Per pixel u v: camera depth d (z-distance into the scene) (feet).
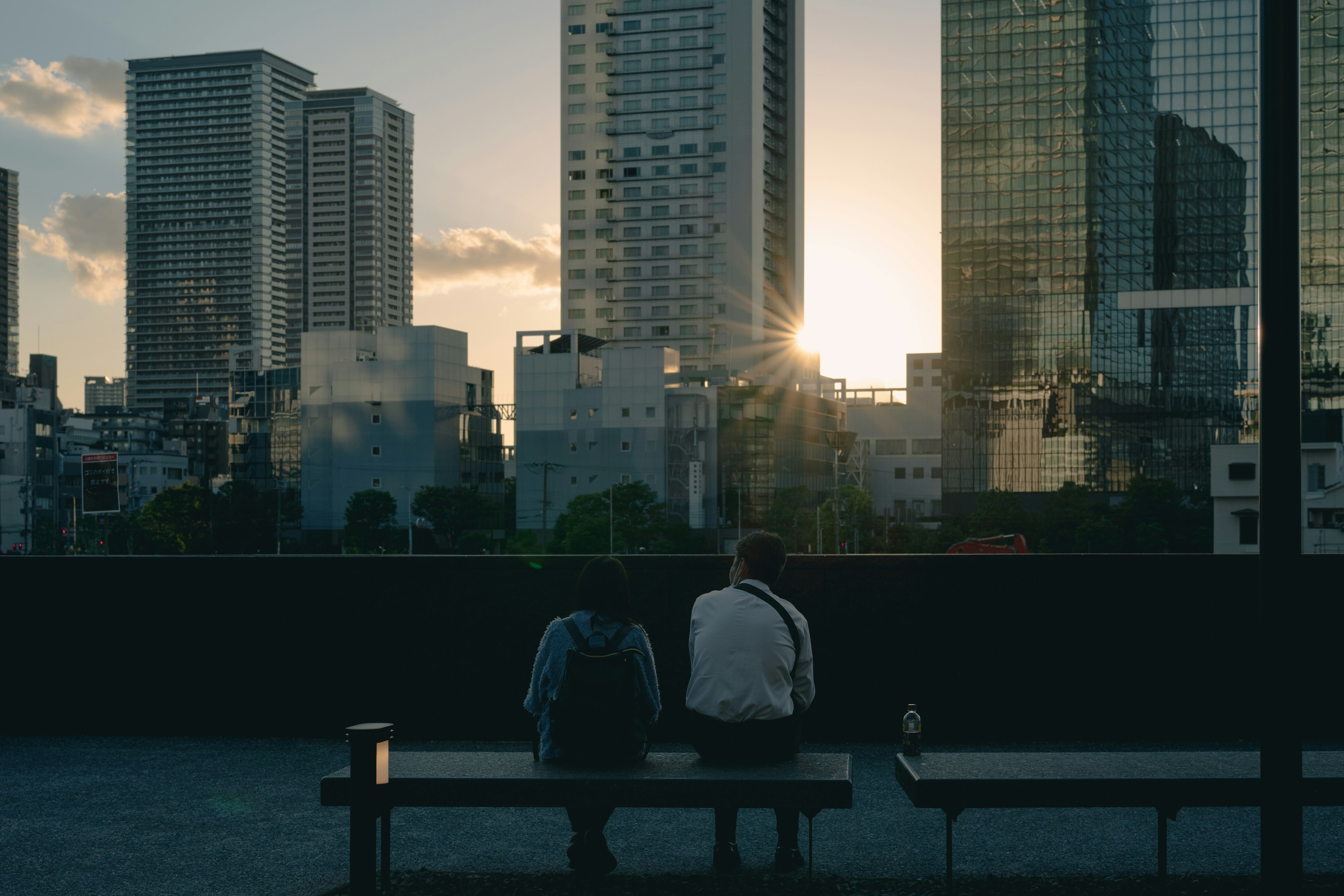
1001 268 412.16
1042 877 16.06
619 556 26.94
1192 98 401.49
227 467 611.88
